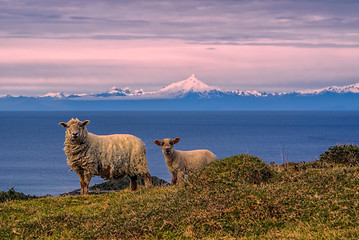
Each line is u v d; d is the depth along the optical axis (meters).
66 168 83.69
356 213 10.77
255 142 138.75
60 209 15.06
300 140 148.00
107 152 18.61
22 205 15.64
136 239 11.27
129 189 20.05
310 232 10.24
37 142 156.25
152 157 93.12
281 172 15.71
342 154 18.17
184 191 14.70
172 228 11.64
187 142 137.88
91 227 12.40
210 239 10.56
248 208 11.90
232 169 15.28
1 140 166.62
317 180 13.29
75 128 17.73
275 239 10.13
